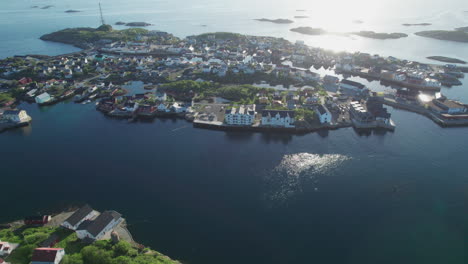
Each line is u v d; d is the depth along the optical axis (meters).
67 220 91.50
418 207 104.31
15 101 197.62
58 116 177.38
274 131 157.00
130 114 175.38
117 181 116.69
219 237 91.12
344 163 128.62
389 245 89.25
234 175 120.69
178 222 96.56
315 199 107.69
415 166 126.69
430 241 90.88
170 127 162.88
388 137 150.50
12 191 111.44
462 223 97.69
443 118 166.62
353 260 84.19
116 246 82.31
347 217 99.62
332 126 158.88
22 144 145.25
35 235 86.94
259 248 87.56
